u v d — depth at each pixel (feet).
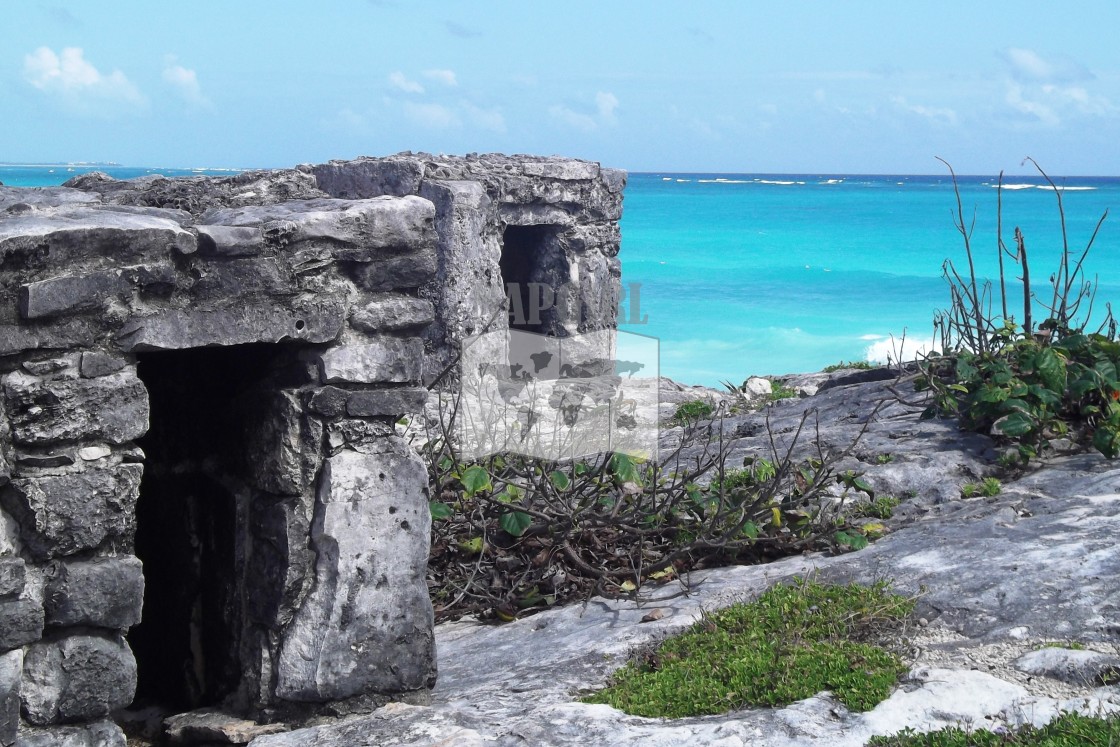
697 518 16.74
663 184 436.35
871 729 10.09
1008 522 15.62
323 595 11.66
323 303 11.39
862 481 17.48
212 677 12.78
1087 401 19.98
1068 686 10.82
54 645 10.16
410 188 31.91
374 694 11.91
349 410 11.64
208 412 12.71
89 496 10.16
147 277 10.35
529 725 10.41
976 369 20.94
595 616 14.39
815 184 434.71
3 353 9.71
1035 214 183.32
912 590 13.34
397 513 11.92
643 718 10.73
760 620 12.79
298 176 27.45
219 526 12.50
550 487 16.25
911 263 114.32
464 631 15.16
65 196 12.67
